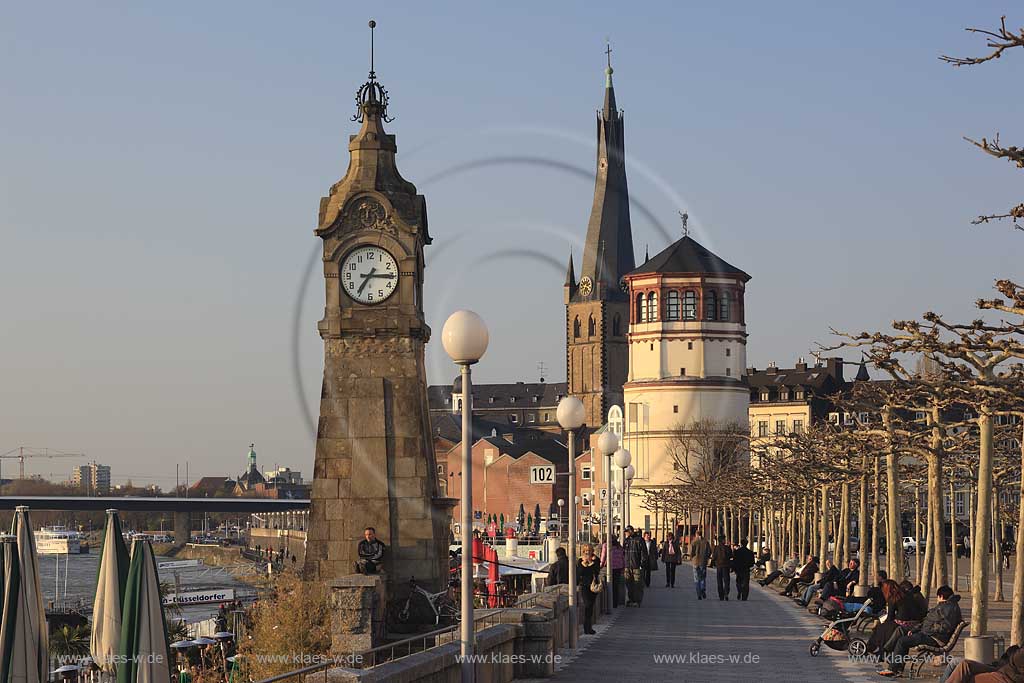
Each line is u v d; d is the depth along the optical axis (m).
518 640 29.59
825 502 73.25
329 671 18.59
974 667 22.30
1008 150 23.52
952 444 46.09
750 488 97.38
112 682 35.81
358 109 41.25
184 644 52.91
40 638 31.77
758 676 30.27
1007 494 82.81
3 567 31.44
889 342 34.38
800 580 61.59
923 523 74.06
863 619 35.78
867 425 52.16
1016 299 26.14
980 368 32.12
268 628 36.75
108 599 32.41
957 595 31.44
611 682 28.81
